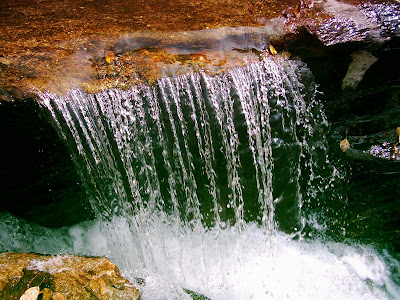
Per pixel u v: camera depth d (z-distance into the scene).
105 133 3.06
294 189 3.62
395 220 3.68
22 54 3.13
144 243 3.67
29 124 2.89
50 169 3.21
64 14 3.76
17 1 4.08
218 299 3.29
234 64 3.10
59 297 2.58
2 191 3.31
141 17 3.69
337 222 3.83
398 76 3.21
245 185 3.49
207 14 3.70
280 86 3.14
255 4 3.73
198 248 3.71
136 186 3.36
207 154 3.27
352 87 3.28
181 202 3.53
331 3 3.39
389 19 3.14
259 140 3.28
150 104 3.02
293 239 3.81
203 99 3.04
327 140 3.53
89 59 3.16
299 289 3.43
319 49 3.09
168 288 3.20
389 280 3.52
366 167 3.62
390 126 3.54
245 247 3.72
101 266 2.95
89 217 3.75
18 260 2.91
